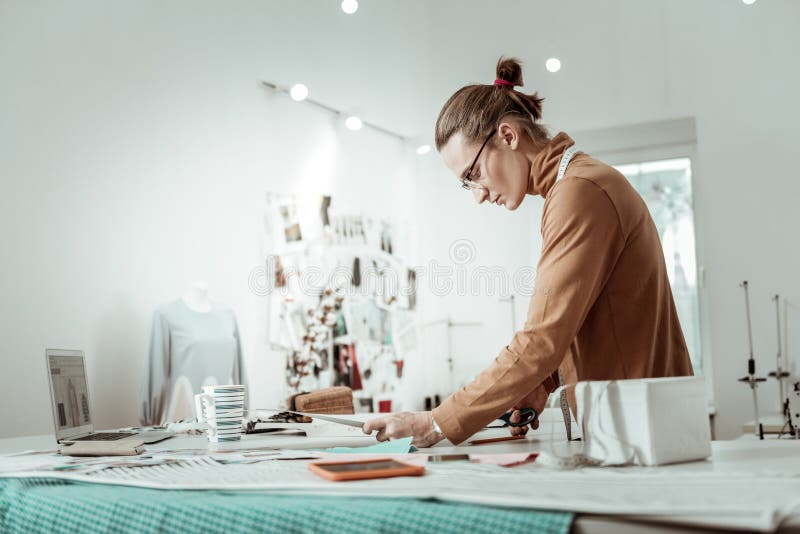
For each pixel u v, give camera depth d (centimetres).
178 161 404
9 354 313
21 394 316
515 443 121
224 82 442
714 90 493
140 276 375
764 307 473
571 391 103
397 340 588
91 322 348
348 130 555
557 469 84
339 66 471
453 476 77
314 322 496
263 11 407
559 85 521
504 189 135
